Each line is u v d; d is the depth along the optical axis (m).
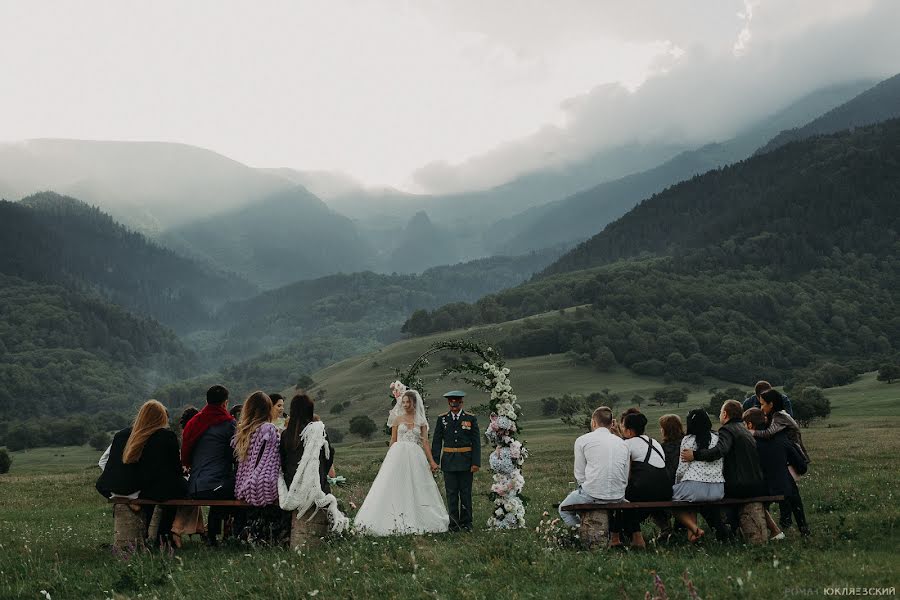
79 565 10.73
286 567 9.43
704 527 12.66
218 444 12.26
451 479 13.38
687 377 198.25
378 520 12.50
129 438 11.66
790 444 11.56
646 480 11.06
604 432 11.38
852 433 51.19
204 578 9.22
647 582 7.79
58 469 115.00
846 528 11.12
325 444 11.50
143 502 11.48
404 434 13.27
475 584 8.22
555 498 19.27
